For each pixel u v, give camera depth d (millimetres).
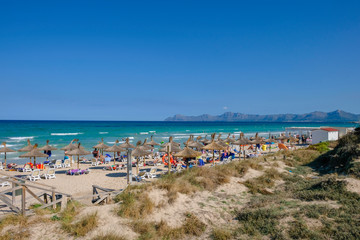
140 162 22234
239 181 13656
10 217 8000
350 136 20297
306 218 8250
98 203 10445
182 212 9398
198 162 21062
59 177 17172
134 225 8117
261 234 7816
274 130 92938
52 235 7262
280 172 15812
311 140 41500
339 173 14281
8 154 29250
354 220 7797
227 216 9602
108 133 65250
